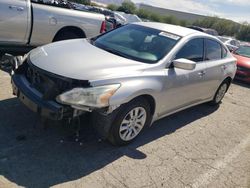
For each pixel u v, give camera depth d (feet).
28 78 12.96
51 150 12.20
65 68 11.87
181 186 11.90
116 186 11.00
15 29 20.22
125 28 17.12
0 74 18.86
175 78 14.58
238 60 33.99
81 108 11.16
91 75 11.59
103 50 14.51
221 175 13.24
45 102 11.34
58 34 23.03
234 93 28.19
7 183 10.03
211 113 20.62
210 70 17.92
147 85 12.89
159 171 12.50
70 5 24.97
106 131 12.37
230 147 16.05
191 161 13.79
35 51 13.93
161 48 14.93
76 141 13.10
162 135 15.60
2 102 15.25
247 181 13.23
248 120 20.99
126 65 13.09
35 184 10.28
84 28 23.94
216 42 19.15
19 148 11.93
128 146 13.73
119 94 11.79
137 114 13.37
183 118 18.54
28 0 20.57
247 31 202.28
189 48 16.07
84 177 11.10
